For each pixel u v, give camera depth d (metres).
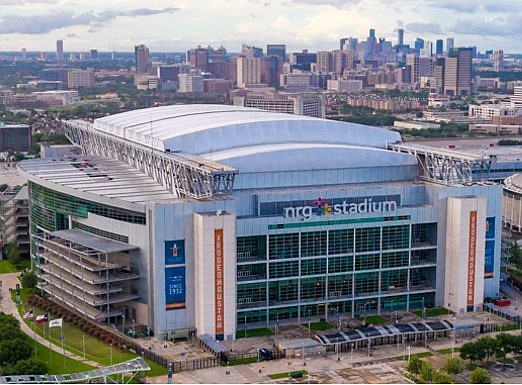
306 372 197.75
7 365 192.38
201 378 194.50
